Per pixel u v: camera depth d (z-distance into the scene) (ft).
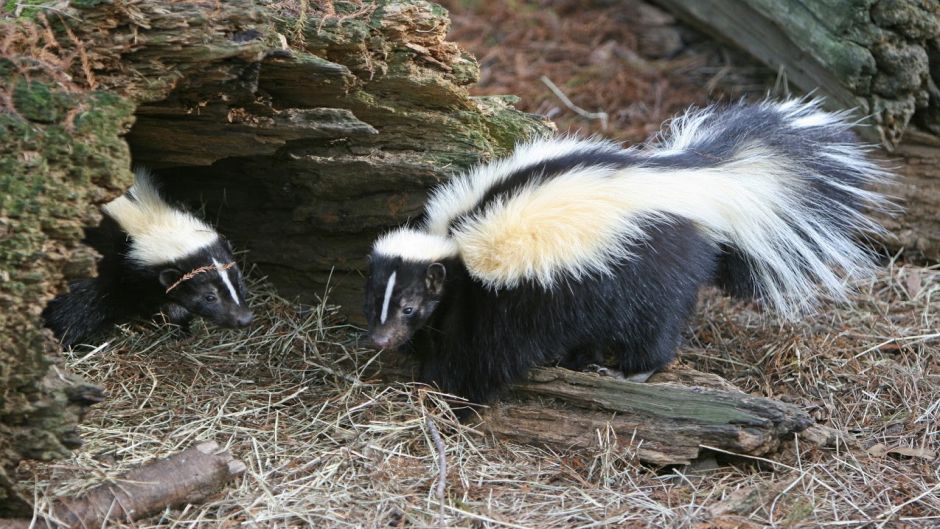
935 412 9.09
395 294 8.98
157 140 9.00
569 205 8.91
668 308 9.03
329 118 8.90
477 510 8.52
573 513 8.53
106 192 8.36
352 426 8.91
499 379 9.03
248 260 9.68
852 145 9.50
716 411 8.77
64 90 8.34
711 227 9.11
